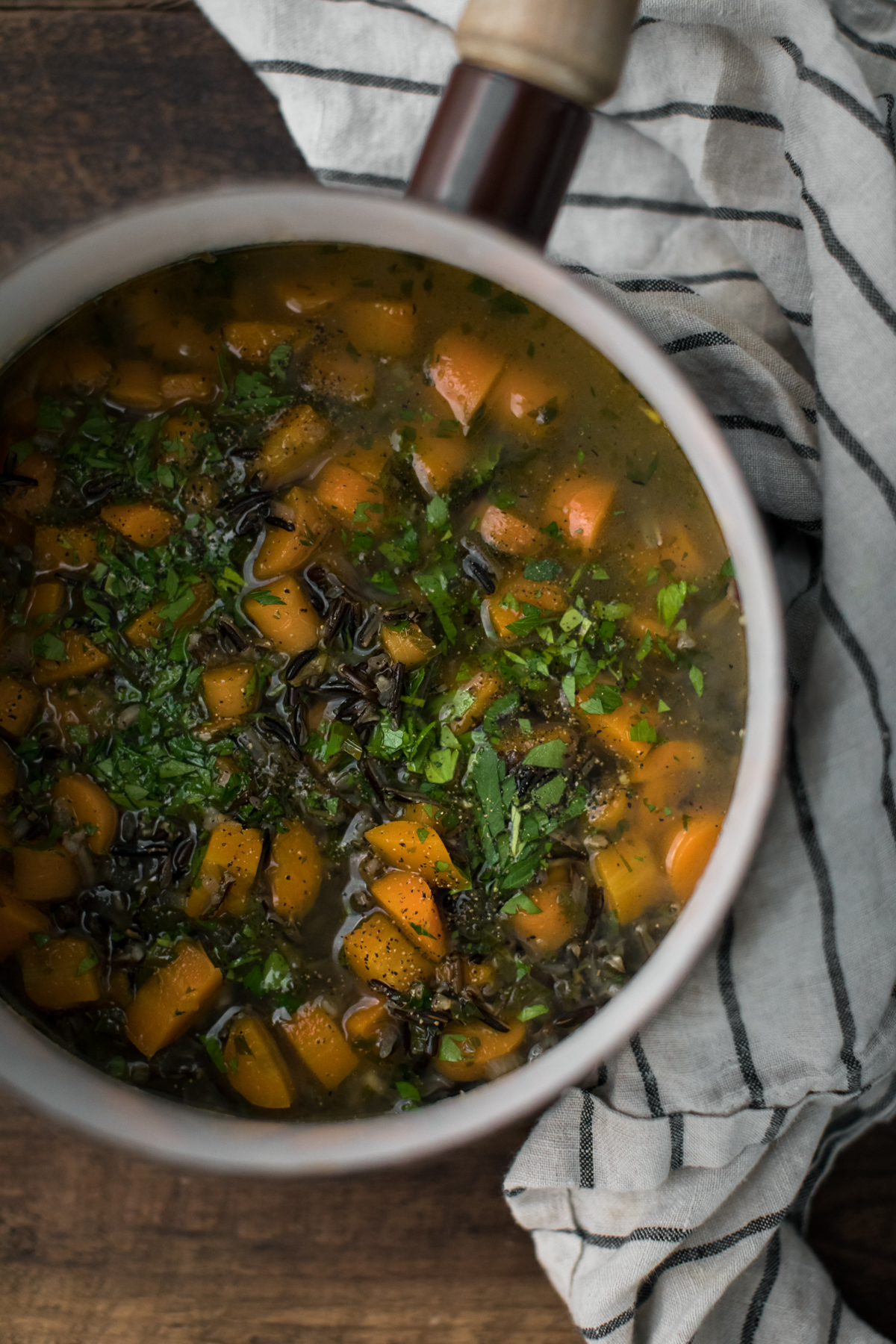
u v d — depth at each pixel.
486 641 0.50
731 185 0.55
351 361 0.50
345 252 0.49
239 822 0.50
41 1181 0.56
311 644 0.50
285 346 0.49
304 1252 0.56
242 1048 0.49
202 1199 0.56
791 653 0.55
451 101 0.46
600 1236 0.53
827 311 0.53
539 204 0.46
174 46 0.56
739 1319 0.55
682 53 0.54
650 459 0.49
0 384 0.49
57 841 0.49
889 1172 0.57
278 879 0.49
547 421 0.50
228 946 0.50
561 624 0.50
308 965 0.50
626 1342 0.53
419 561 0.50
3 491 0.49
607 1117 0.53
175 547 0.50
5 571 0.49
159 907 0.50
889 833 0.53
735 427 0.54
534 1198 0.54
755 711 0.48
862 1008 0.53
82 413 0.49
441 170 0.46
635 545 0.50
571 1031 0.50
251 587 0.50
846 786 0.53
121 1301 0.56
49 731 0.50
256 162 0.56
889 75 0.55
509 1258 0.56
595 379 0.49
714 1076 0.53
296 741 0.50
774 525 0.56
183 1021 0.49
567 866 0.50
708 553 0.49
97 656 0.50
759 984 0.53
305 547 0.50
